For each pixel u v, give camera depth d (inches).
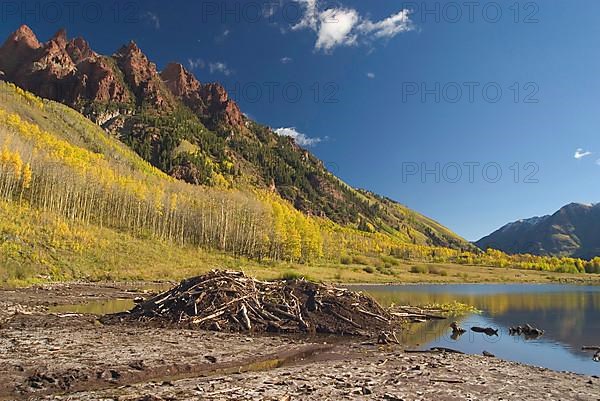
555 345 1015.6
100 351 740.0
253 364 746.8
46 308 1347.2
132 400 474.6
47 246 2493.8
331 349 904.3
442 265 6269.7
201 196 5629.9
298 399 491.8
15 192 3599.9
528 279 5187.0
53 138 6063.0
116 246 3088.1
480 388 583.8
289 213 5113.2
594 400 545.6
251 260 4028.1
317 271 3917.3
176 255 3462.1
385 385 577.9
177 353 762.8
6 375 570.3
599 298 2452.0
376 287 3201.3
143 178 6166.3
